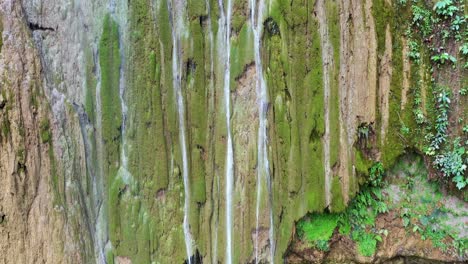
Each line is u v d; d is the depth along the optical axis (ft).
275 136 18.02
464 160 18.01
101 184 16.40
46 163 14.88
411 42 18.21
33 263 14.49
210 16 17.52
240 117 17.78
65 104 15.62
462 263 18.30
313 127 18.16
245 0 17.67
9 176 14.25
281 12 17.79
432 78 18.24
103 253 16.33
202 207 17.57
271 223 18.07
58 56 15.70
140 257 16.80
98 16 16.35
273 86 17.92
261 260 18.03
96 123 16.38
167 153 17.17
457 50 17.89
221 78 17.65
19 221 14.35
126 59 16.67
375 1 18.04
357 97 18.31
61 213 14.98
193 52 17.33
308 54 17.99
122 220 16.65
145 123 16.93
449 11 17.67
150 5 16.84
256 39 17.75
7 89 14.35
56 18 15.72
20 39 14.78
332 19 17.94
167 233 17.19
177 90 17.25
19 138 14.44
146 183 16.98
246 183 17.83
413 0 18.08
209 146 17.61
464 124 17.99
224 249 17.69
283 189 18.17
